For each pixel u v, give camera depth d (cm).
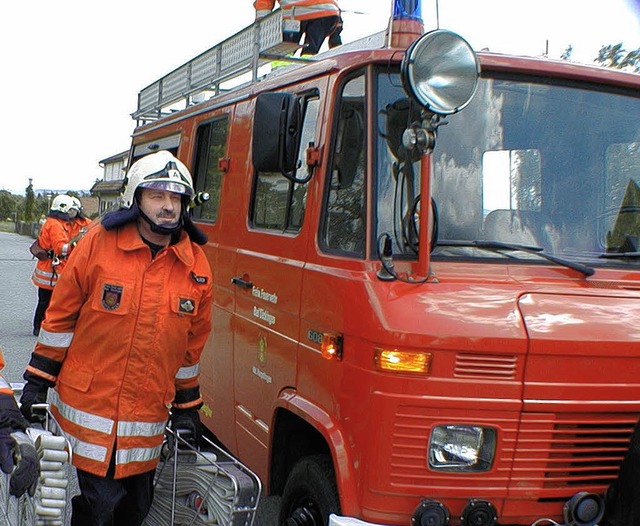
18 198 8494
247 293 448
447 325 298
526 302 315
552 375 304
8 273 2034
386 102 346
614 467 318
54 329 336
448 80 304
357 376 316
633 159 382
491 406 299
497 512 309
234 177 497
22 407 338
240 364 457
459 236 342
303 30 596
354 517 312
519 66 365
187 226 350
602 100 379
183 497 375
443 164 347
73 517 352
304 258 379
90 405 336
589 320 311
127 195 337
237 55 629
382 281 319
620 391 310
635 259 365
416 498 304
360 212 341
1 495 328
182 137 630
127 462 342
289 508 382
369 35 446
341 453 322
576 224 362
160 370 343
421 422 299
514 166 358
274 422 401
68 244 1046
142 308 333
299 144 393
